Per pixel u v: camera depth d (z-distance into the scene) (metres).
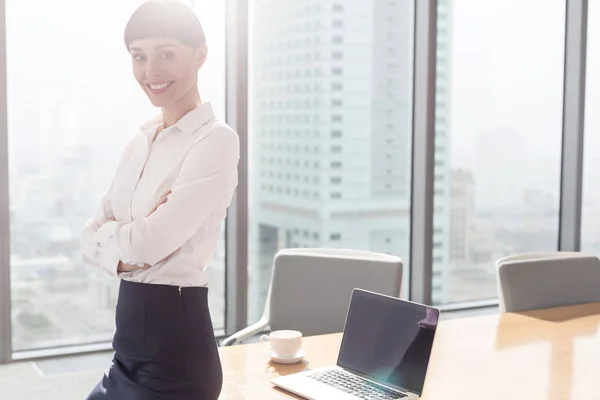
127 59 3.62
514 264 2.95
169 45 1.63
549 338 2.36
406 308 1.87
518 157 4.72
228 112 3.88
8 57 3.38
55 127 3.51
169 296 1.59
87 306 3.70
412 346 1.82
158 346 1.59
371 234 4.36
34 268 3.55
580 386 1.90
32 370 3.43
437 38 4.29
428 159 4.32
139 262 1.60
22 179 3.47
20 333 3.57
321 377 1.90
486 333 2.42
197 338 1.61
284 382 1.86
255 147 3.90
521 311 2.78
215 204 1.65
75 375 3.39
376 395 1.77
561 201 4.90
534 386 1.90
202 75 3.81
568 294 3.02
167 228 1.59
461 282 4.65
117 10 3.58
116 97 3.62
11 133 3.42
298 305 2.75
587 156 4.88
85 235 1.79
